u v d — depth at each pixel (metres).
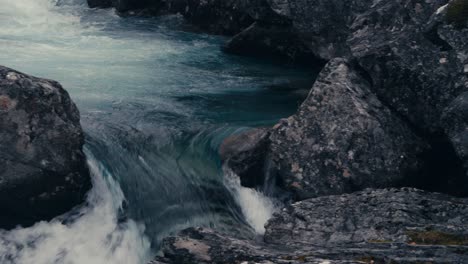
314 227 6.71
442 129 7.78
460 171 7.73
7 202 6.65
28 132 6.75
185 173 8.00
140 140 8.27
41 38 13.01
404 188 7.24
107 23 14.96
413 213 6.68
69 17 15.30
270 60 12.83
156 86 10.47
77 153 7.03
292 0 11.85
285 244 6.54
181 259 6.18
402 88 8.02
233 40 12.91
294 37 12.26
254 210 7.90
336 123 7.87
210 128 8.84
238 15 14.09
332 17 11.56
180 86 10.60
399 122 7.97
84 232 7.01
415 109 7.95
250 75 11.66
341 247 6.24
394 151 7.70
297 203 7.08
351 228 6.61
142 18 15.65
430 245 6.06
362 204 6.93
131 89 10.15
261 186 8.08
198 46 13.52
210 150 8.40
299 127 7.99
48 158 6.77
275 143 7.96
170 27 15.00
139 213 7.46
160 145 8.30
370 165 7.64
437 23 7.89
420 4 8.47
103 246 7.01
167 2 15.52
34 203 6.77
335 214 6.82
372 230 6.52
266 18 12.38
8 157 6.62
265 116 9.49
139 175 7.77
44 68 10.83
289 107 10.01
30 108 6.83
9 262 6.60
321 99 8.09
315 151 7.80
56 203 6.90
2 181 6.55
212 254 6.19
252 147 8.16
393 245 6.12
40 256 6.72
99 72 10.92
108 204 7.34
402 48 8.10
